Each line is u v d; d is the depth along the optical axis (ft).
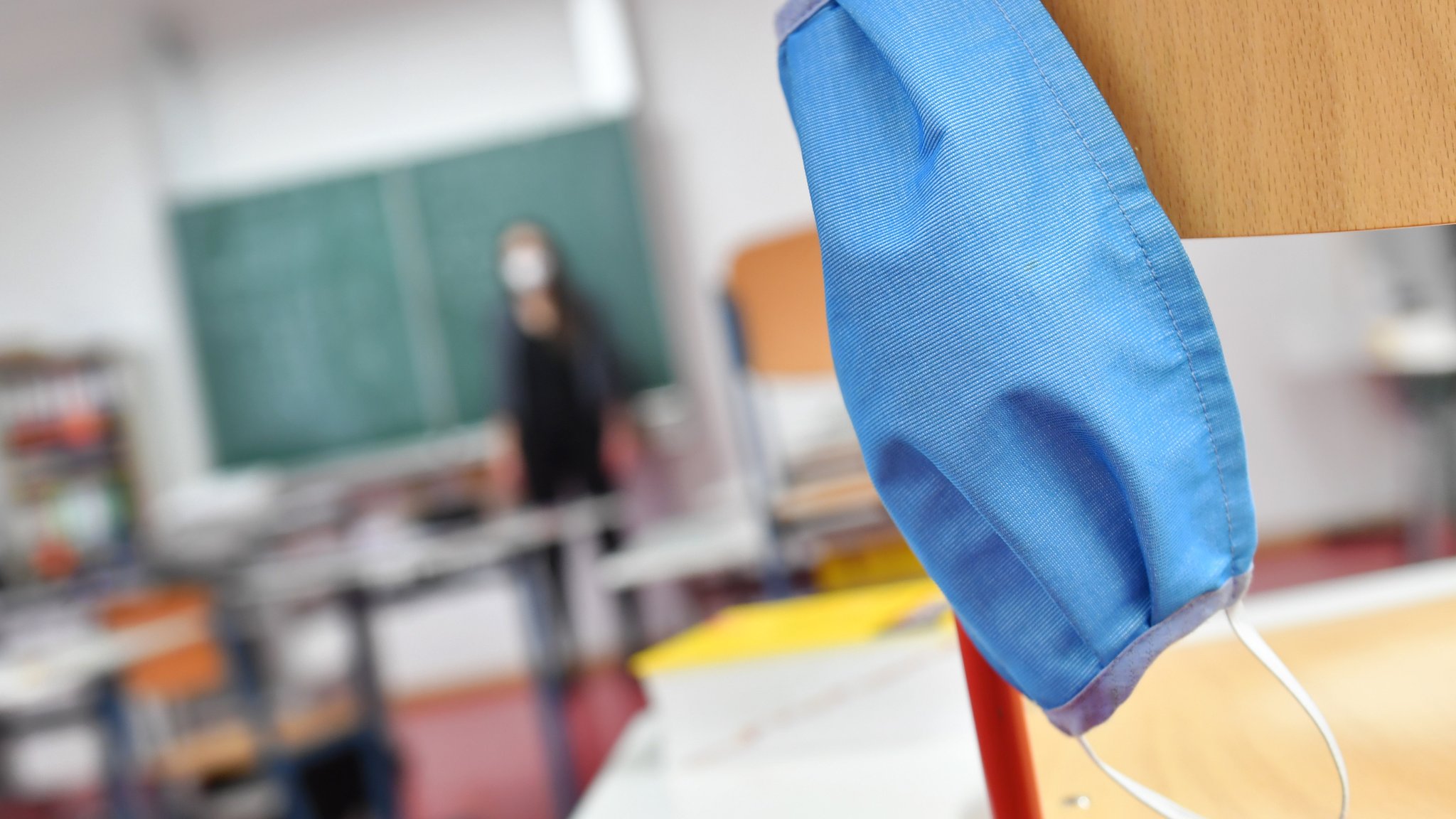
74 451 17.71
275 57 18.34
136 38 18.45
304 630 12.34
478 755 13.20
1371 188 0.82
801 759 1.94
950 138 0.94
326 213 17.67
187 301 18.03
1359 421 14.53
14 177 18.84
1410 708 1.32
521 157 17.22
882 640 1.92
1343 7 0.81
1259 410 14.89
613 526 16.44
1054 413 0.93
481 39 17.90
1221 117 0.89
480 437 17.40
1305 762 1.24
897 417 0.99
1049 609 1.02
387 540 12.12
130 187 18.58
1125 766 1.34
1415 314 12.25
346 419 17.69
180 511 16.85
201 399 17.99
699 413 17.26
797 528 6.28
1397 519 14.29
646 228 17.03
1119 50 0.95
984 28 0.98
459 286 17.39
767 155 17.19
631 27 17.46
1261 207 0.88
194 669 11.55
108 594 14.78
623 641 16.71
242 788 10.30
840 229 1.01
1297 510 14.78
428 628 17.78
